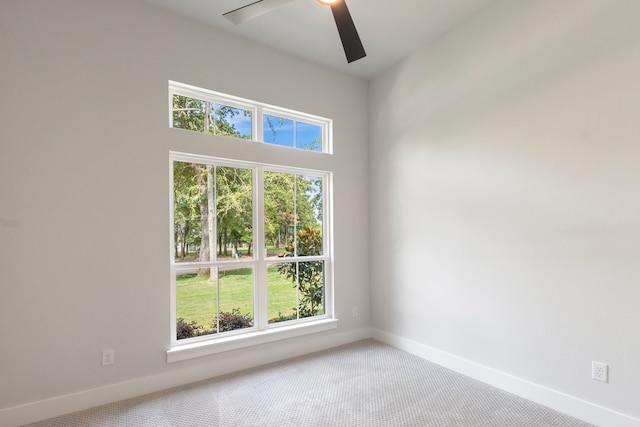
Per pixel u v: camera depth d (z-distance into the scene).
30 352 2.22
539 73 2.46
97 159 2.45
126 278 2.53
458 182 3.01
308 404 2.42
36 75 2.27
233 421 2.22
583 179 2.23
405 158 3.52
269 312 3.30
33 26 2.27
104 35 2.49
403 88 3.55
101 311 2.44
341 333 3.69
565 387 2.30
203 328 2.93
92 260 2.42
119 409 2.36
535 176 2.47
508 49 2.64
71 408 2.32
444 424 2.18
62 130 2.34
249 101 3.17
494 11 2.74
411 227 3.45
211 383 2.75
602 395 2.13
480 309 2.82
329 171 3.67
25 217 2.22
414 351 3.39
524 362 2.53
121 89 2.54
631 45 2.04
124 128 2.55
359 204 3.89
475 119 2.87
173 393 2.58
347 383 2.75
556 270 2.36
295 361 3.20
